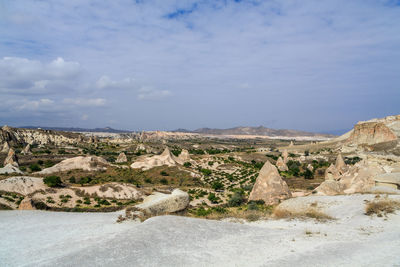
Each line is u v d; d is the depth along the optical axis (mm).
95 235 14914
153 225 14438
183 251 11680
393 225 16344
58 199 47281
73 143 154500
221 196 58750
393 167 47406
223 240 13359
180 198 26141
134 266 10023
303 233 14922
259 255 11445
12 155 79812
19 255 11961
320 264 10211
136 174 78188
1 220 18438
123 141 180375
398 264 9789
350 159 113125
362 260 10445
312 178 79750
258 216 21000
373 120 159125
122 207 44625
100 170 76562
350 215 20016
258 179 44531
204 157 111938
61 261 10305
